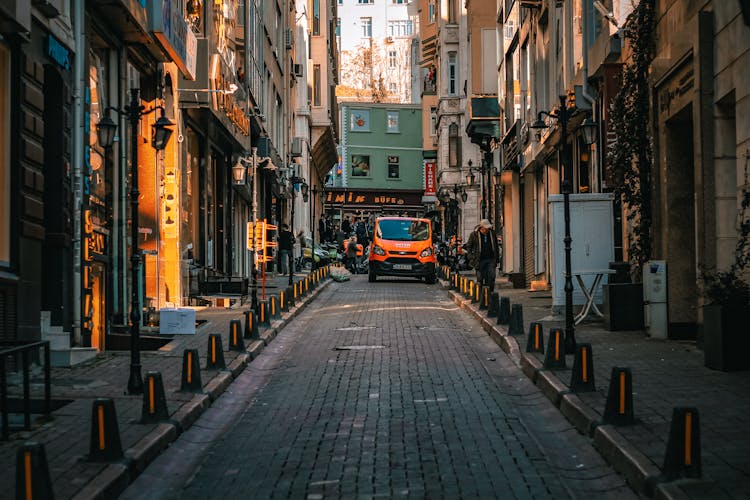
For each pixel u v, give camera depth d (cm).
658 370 1304
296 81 6312
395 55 12975
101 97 1908
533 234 3509
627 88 1906
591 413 1026
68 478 805
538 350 1528
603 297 1873
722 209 1490
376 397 1247
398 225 4119
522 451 945
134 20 1870
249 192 3900
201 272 2795
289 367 1583
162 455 971
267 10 4531
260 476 875
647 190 1853
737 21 1388
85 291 1616
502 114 4341
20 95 1377
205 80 2538
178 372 1414
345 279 4147
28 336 1413
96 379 1334
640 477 780
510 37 3966
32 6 1400
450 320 2297
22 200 1390
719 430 911
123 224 1989
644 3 1844
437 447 957
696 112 1524
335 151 8106
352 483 827
